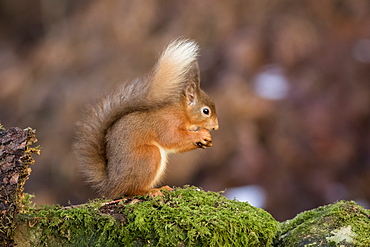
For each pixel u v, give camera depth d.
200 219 5.05
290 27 14.01
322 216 5.53
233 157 12.83
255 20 14.16
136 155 6.04
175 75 6.46
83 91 14.29
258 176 12.72
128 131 6.13
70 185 13.57
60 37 16.11
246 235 5.11
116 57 14.66
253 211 5.43
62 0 17.05
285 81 13.55
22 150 4.83
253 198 12.20
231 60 13.64
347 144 13.20
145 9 14.95
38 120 14.41
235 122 13.05
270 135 13.14
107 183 6.09
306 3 14.52
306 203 12.58
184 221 5.01
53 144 13.84
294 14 14.31
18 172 4.78
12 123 14.46
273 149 13.01
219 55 13.84
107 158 6.16
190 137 6.54
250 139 12.88
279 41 13.82
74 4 16.97
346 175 13.10
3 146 4.81
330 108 13.45
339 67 13.86
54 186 13.57
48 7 17.31
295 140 13.15
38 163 13.78
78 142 6.47
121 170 6.00
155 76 6.45
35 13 18.44
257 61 13.66
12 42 18.12
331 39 14.23
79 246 4.86
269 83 13.44
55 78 14.97
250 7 14.36
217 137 12.94
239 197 12.16
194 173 12.80
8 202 4.70
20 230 4.73
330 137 13.25
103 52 14.93
